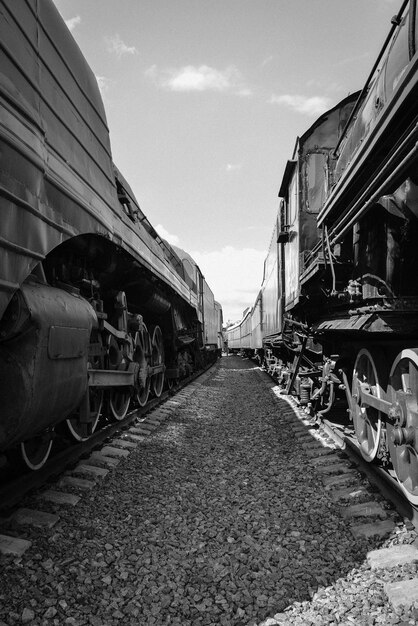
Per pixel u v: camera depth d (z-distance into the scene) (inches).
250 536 128.0
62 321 117.5
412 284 133.9
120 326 223.6
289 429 264.5
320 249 222.1
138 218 267.3
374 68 153.9
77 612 93.2
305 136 296.4
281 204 370.6
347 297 178.7
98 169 163.5
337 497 152.1
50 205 113.6
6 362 101.6
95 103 165.3
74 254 180.5
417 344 132.4
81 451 189.2
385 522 128.7
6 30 98.3
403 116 106.6
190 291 522.6
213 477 179.6
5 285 91.0
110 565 111.4
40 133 108.7
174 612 95.3
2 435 101.9
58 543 118.3
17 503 136.8
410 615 88.0
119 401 257.8
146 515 141.3
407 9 119.5
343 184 161.0
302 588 102.5
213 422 294.0
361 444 174.6
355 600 95.2
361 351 172.6
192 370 599.2
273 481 173.8
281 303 398.0
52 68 124.6
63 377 120.0
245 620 92.5
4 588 97.4
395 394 138.7
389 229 134.3
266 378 588.1
